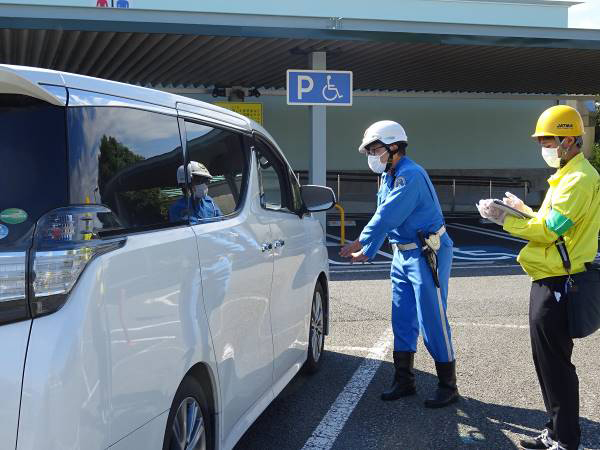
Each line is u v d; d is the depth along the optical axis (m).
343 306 7.87
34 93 2.12
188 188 2.99
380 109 23.88
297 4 22.91
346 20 12.17
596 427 4.25
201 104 3.37
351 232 17.33
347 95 12.84
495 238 15.79
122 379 2.22
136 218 2.49
